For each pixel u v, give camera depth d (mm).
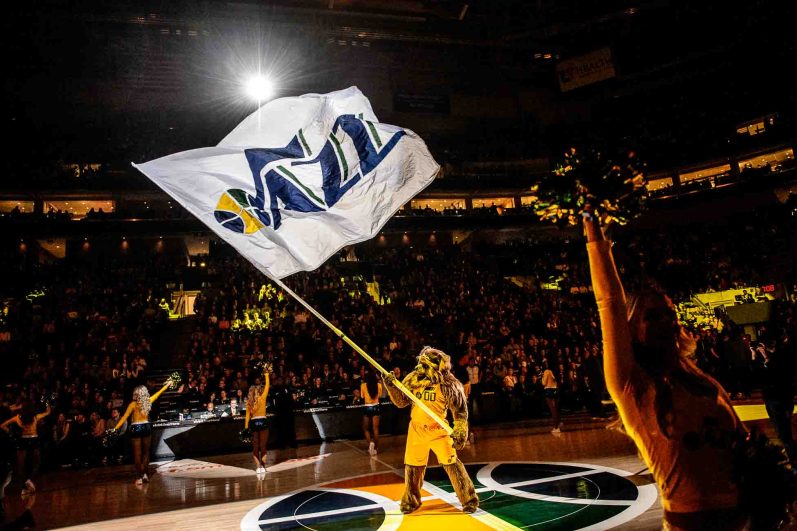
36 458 10312
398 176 5914
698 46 39719
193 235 31016
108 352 18609
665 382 1902
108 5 30719
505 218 35906
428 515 5906
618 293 1974
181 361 19781
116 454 14125
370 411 11977
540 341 21266
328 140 5777
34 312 22047
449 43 38906
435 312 25484
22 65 32656
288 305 24062
